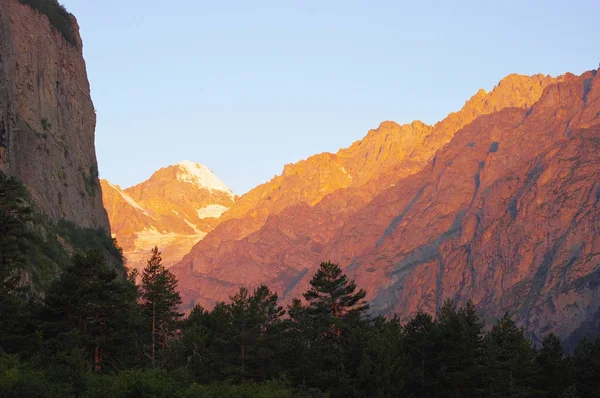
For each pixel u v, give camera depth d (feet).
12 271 306.35
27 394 237.86
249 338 359.66
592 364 401.70
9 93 389.60
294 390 346.95
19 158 408.46
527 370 388.78
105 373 295.48
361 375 354.95
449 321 378.94
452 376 356.59
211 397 285.02
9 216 297.53
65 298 297.12
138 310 374.63
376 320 448.65
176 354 354.54
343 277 404.98
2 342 286.87
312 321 389.80
